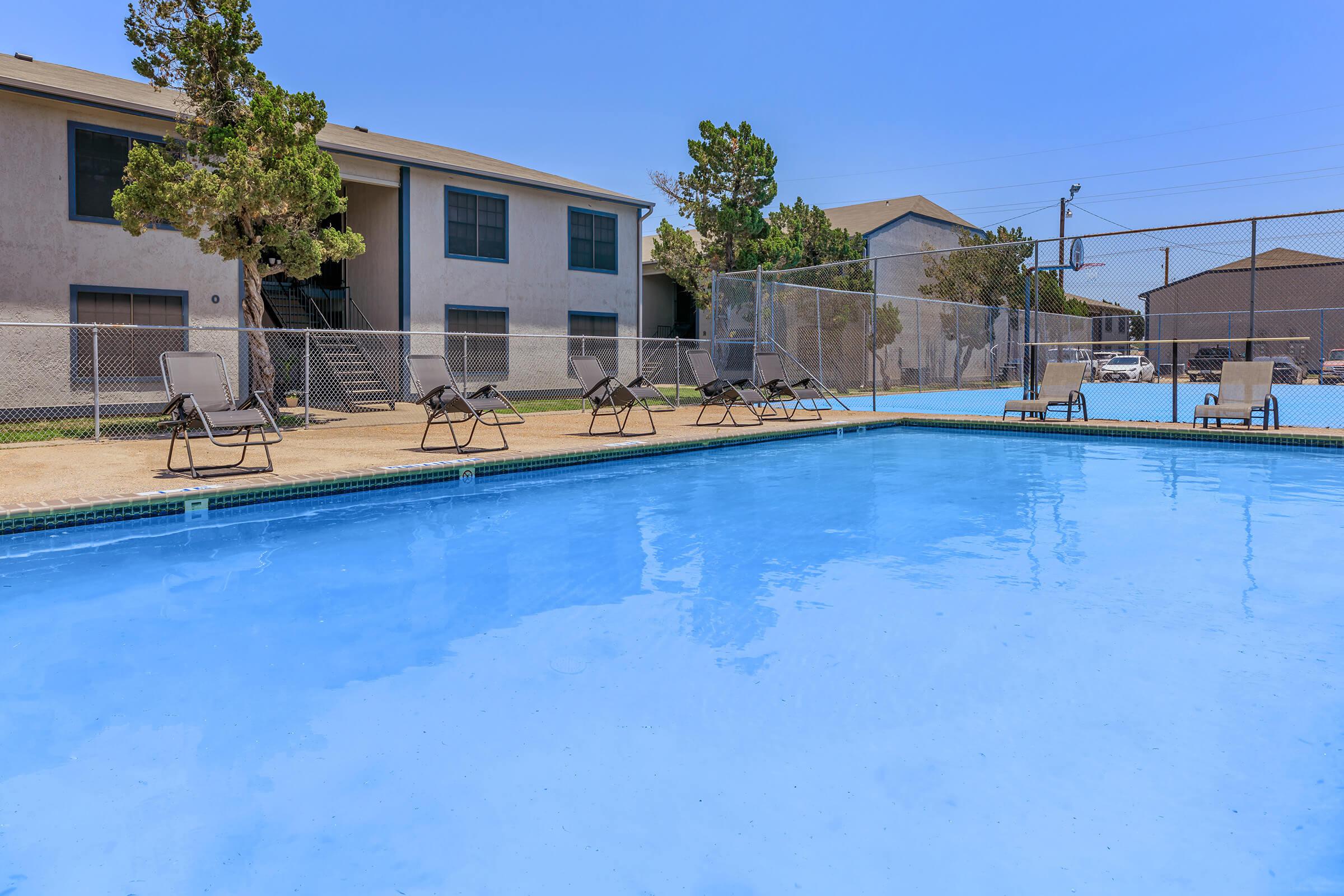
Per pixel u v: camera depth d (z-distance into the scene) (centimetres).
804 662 322
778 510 637
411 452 858
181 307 1405
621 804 220
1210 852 194
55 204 1264
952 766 238
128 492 590
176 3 1070
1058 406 1309
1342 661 317
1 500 559
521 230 1933
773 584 434
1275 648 332
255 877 189
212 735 263
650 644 344
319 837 205
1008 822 209
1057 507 637
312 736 262
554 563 480
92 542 527
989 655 327
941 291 2531
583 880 187
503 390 1912
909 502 668
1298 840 198
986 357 2495
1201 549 500
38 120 1243
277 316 1703
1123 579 436
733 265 2111
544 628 366
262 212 1084
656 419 1296
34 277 1249
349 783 232
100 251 1311
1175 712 272
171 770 240
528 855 197
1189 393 2077
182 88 1105
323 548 518
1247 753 243
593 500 685
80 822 212
